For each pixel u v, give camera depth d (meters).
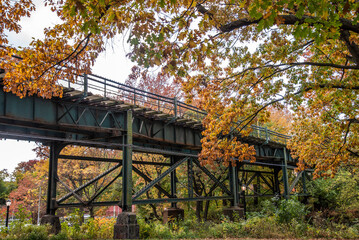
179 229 19.39
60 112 14.48
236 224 19.77
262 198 37.94
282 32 10.37
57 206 17.08
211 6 7.96
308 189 34.03
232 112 10.84
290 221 20.19
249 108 11.11
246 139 24.72
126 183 16.02
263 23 5.48
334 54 11.05
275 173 34.34
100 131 16.72
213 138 11.56
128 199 15.80
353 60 10.47
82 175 28.14
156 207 31.22
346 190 27.06
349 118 13.16
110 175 31.28
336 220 26.75
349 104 12.23
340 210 28.39
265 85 10.77
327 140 17.66
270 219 20.47
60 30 7.80
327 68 11.12
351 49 8.77
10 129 15.77
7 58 8.03
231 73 11.18
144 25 5.94
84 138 18.50
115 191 33.19
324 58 12.02
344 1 5.67
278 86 10.69
